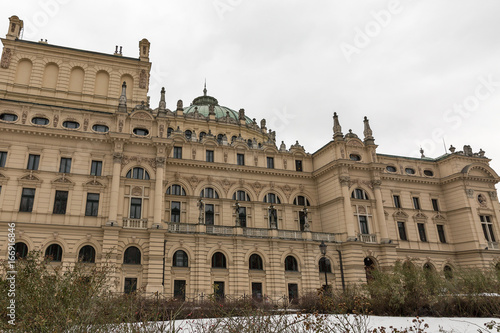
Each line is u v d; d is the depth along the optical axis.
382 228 54.38
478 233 59.94
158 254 42.59
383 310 26.44
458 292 27.06
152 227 43.16
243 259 47.38
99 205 43.12
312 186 59.72
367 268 46.91
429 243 60.66
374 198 55.97
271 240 48.75
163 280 42.94
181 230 45.94
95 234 41.81
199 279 44.44
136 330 13.80
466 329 20.12
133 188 44.97
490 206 63.38
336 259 51.69
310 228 57.53
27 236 39.88
